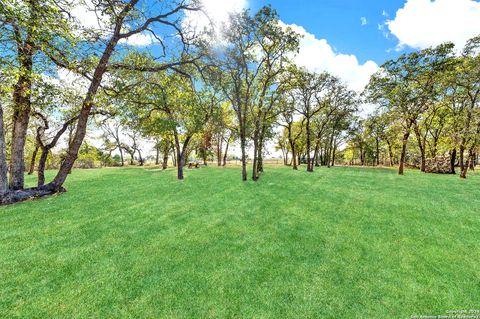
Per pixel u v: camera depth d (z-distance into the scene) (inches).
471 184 712.4
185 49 644.1
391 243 279.9
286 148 2208.4
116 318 154.2
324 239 290.4
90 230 302.8
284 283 197.8
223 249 258.5
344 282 201.0
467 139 854.5
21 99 453.4
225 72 738.2
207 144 1813.5
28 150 1312.7
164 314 159.0
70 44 413.1
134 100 661.3
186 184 694.5
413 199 498.0
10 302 165.2
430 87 978.7
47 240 269.1
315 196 526.3
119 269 212.1
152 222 340.2
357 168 1501.0
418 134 1218.6
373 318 160.9
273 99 824.9
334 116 1558.8
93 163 2023.9
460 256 248.1
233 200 483.5
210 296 178.9
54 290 179.8
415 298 181.8
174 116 800.3
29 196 458.3
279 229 322.7
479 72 808.9
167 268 216.4
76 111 617.3
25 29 350.9
